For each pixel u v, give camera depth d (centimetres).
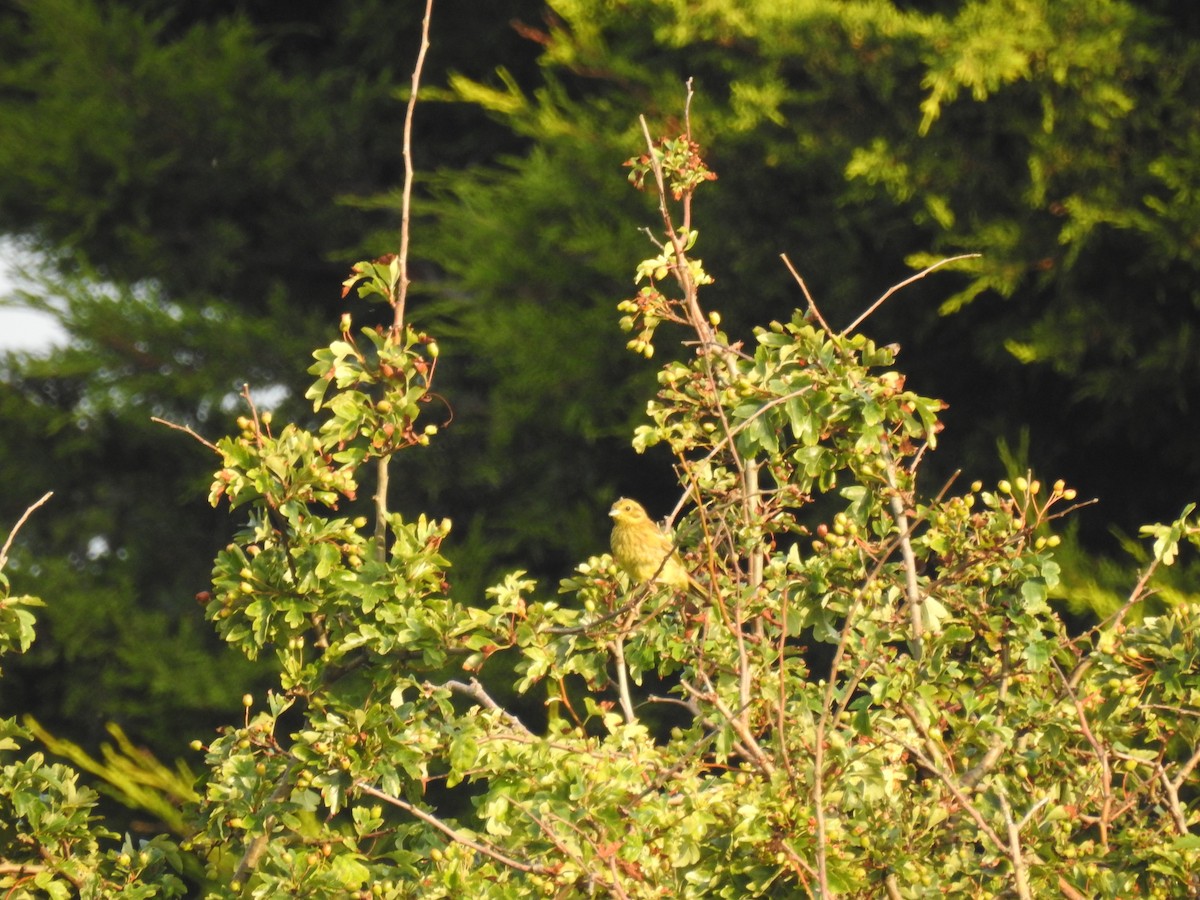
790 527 653
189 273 1956
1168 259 1339
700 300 1560
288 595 622
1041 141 1376
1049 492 1502
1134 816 638
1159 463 1497
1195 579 1252
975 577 633
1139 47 1356
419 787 611
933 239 1454
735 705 621
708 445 653
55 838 625
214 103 1917
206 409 1864
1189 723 654
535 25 1884
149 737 1683
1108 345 1402
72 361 1816
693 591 645
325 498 622
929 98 1355
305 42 2120
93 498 1905
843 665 639
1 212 1961
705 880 565
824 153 1449
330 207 1994
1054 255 1400
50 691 1798
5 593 625
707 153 1511
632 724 626
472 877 558
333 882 582
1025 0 1355
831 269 1511
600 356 1572
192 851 661
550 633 644
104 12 2073
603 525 1656
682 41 1444
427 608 627
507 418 1642
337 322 1970
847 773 590
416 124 2008
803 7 1399
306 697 630
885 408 617
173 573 1886
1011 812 591
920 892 581
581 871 520
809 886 552
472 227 1669
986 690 663
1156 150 1387
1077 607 1190
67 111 1892
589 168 1591
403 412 628
